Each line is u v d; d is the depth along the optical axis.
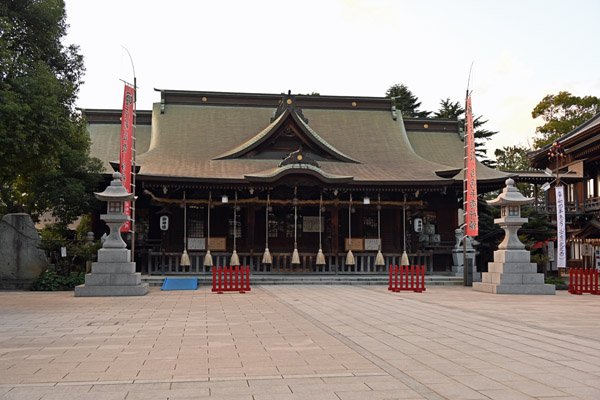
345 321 13.58
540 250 37.00
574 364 8.57
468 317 14.48
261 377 7.61
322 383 7.29
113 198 21.22
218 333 11.57
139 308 16.42
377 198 32.41
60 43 25.41
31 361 8.68
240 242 32.25
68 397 6.56
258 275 29.44
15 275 24.02
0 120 18.39
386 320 13.79
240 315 14.75
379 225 31.55
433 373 7.91
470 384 7.28
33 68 21.94
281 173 28.92
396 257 32.56
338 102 41.53
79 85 26.88
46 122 20.23
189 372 7.92
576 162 46.16
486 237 31.39
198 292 22.50
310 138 33.69
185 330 11.98
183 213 31.47
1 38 19.78
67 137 22.08
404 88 70.50
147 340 10.67
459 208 35.66
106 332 11.70
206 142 36.41
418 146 41.06
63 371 7.98
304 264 29.97
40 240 24.70
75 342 10.44
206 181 29.11
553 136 60.19
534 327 12.62
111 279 20.81
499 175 35.25
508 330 12.13
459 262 29.73
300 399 6.52
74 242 29.86
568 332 11.88
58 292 22.77
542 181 45.62
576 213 44.50
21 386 7.09
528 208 41.38
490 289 22.73
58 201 28.77
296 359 8.86
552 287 22.22
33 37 23.22
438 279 28.41
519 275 22.33
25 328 12.24
